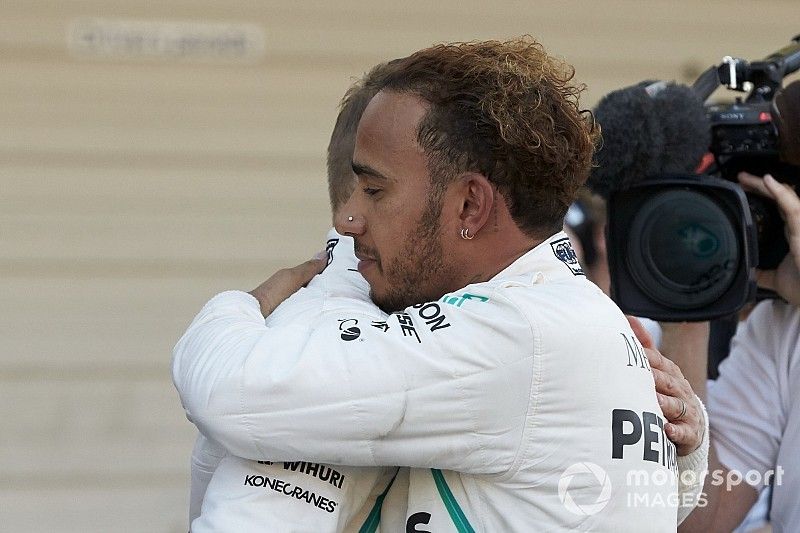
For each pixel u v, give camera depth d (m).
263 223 15.56
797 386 7.55
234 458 5.48
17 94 15.07
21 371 15.09
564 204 5.67
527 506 5.25
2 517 14.83
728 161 7.36
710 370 8.67
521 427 5.18
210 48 15.33
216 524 5.24
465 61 5.53
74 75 15.16
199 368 5.40
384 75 6.31
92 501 15.05
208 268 15.48
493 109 5.38
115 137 15.29
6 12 14.99
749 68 7.57
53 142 15.18
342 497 5.42
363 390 5.15
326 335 5.34
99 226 15.29
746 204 6.90
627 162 6.93
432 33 15.59
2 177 15.12
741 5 15.95
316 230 15.66
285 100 15.51
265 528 5.24
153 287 15.38
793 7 16.06
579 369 5.23
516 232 5.59
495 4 15.59
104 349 15.26
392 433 5.20
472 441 5.19
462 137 5.44
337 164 6.47
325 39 15.49
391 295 5.73
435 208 5.52
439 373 5.16
